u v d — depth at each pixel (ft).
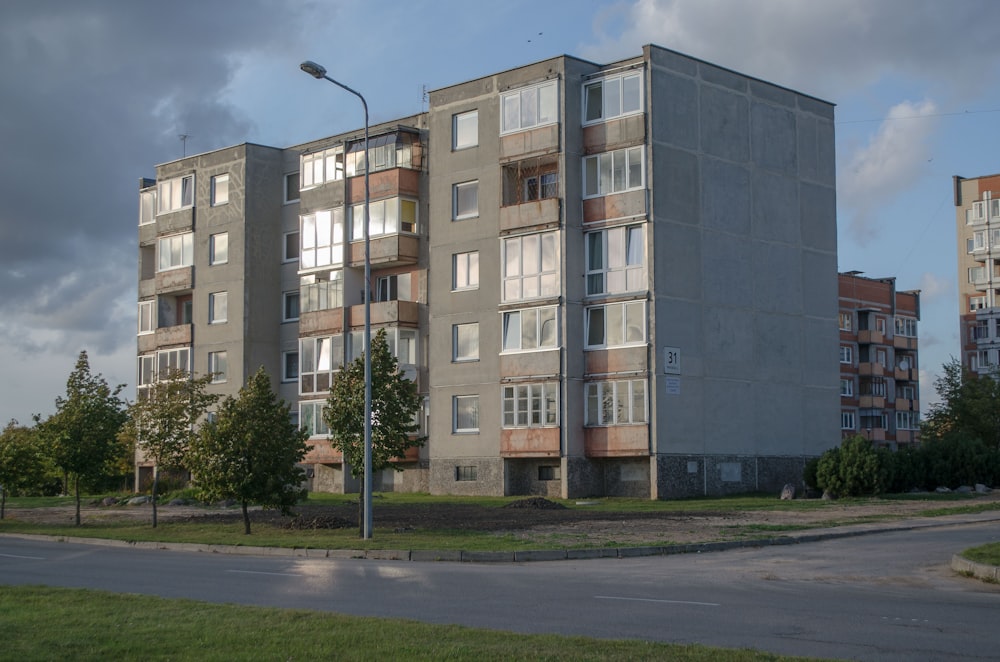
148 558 75.72
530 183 152.46
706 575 58.65
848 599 47.65
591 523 93.40
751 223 149.07
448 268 154.71
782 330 151.64
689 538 78.13
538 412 141.90
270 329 186.50
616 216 139.03
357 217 167.43
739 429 143.84
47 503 157.58
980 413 192.95
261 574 61.05
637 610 43.75
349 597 48.70
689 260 140.15
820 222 159.12
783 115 155.63
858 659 32.91
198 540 86.94
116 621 39.01
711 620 40.88
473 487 149.18
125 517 123.13
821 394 155.94
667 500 130.31
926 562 64.23
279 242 188.65
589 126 142.92
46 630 37.06
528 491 145.38
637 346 136.05
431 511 113.29
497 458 146.72
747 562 65.72
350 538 82.79
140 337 203.82
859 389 290.35
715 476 139.95
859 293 292.20
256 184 186.70
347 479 167.94
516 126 147.13
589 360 140.56
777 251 152.35
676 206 139.33
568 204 141.49
